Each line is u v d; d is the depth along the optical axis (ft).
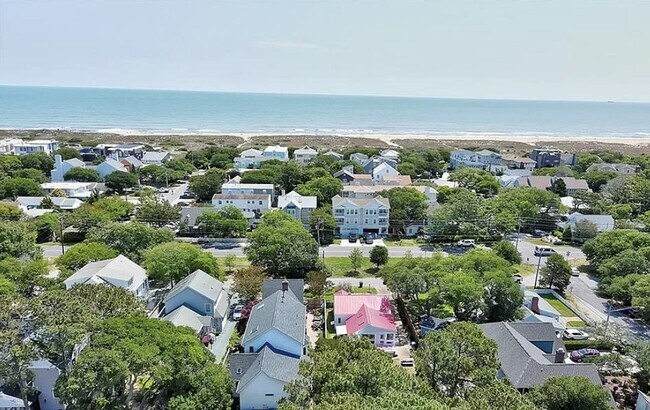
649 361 132.05
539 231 291.58
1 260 184.44
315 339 162.40
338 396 84.12
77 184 349.20
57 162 381.19
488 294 169.37
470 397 89.86
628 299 188.75
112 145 524.11
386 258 226.58
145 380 121.49
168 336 108.06
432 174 449.89
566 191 365.20
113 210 276.82
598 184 383.04
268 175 357.20
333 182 326.65
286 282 168.55
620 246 218.38
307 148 498.28
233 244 261.03
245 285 180.55
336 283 208.74
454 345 109.29
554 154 497.05
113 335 100.63
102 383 92.63
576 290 210.38
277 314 146.10
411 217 290.35
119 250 207.72
